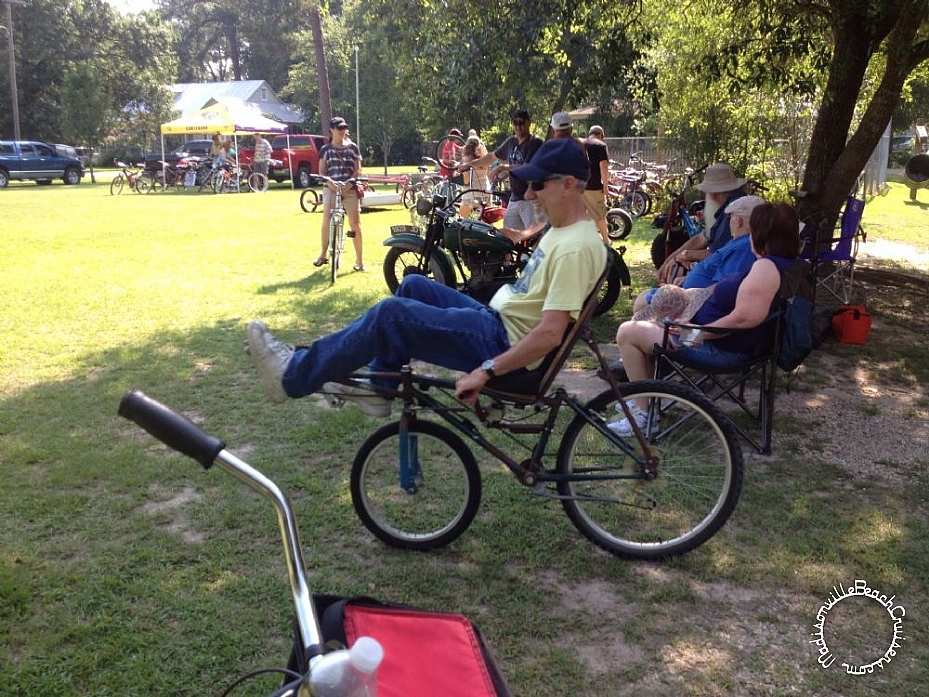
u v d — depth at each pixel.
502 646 2.86
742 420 4.91
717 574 3.31
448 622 1.78
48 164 30.81
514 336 3.20
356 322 3.13
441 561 3.40
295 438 4.59
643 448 3.35
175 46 72.31
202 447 1.51
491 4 8.02
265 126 28.64
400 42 10.24
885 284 9.34
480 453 4.41
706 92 14.20
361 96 42.69
